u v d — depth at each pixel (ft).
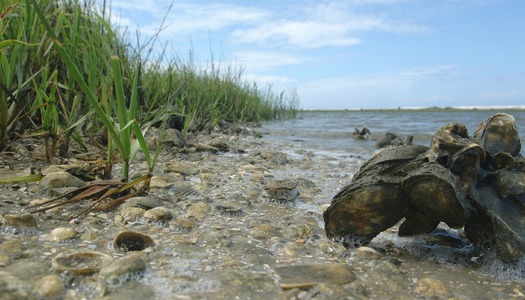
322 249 1.07
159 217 1.22
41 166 1.84
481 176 1.02
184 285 0.81
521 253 0.94
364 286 0.87
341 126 7.07
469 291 0.87
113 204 1.31
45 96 1.77
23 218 1.07
